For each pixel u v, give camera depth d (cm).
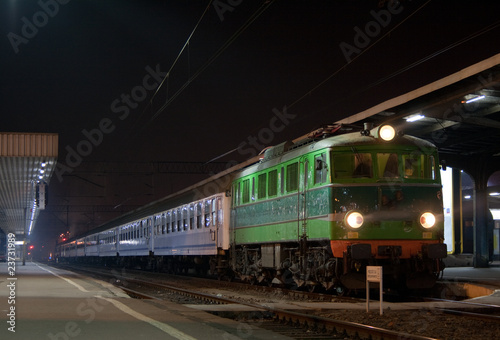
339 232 1430
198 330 870
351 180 1452
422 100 1822
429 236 1454
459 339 912
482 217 2834
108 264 5472
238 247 2148
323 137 1611
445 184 3225
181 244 2808
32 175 2920
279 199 1733
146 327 897
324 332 1025
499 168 2881
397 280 1548
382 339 905
